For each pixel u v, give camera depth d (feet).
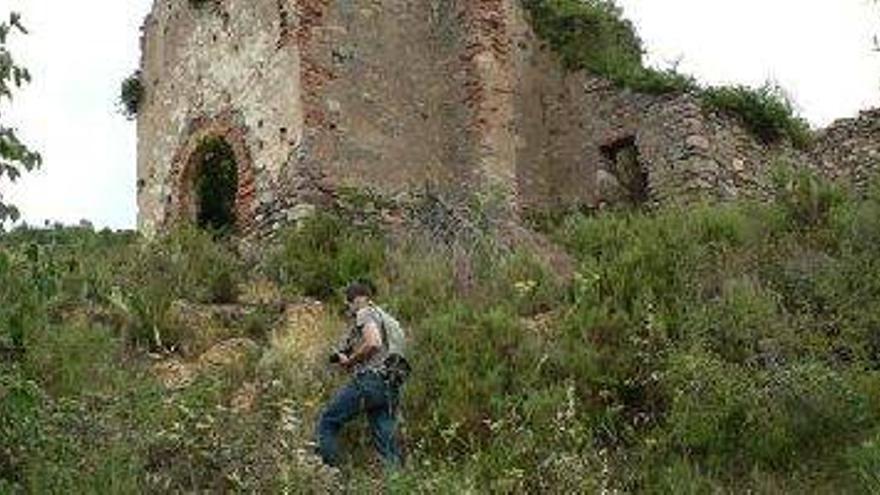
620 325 44.39
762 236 54.03
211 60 68.08
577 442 37.14
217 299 51.75
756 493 35.29
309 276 53.62
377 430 36.32
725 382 38.86
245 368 43.04
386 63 65.31
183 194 68.28
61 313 45.34
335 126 62.39
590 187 69.67
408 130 64.85
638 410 40.78
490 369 41.88
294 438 34.12
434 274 51.57
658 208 65.21
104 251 54.08
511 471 34.63
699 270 48.65
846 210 54.85
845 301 45.52
